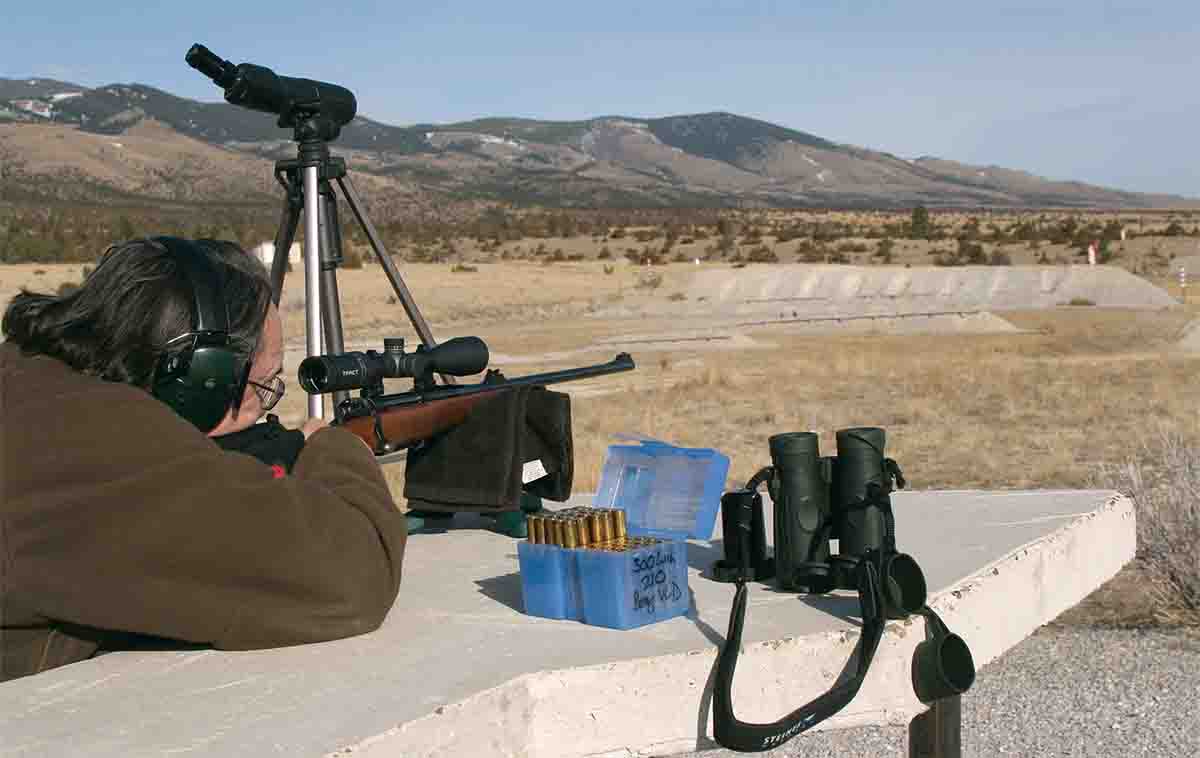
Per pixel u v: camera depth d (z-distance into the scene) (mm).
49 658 2283
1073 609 8016
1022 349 34781
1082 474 14117
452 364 3303
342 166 4352
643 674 2156
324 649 2301
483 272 75625
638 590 2400
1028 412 20531
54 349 2316
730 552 2826
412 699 1982
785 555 2643
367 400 3199
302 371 2980
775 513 2660
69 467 2176
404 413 3289
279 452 2611
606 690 2127
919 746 2857
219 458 2236
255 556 2225
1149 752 5398
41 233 95000
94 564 2170
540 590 2523
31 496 2174
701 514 3287
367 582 2365
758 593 2672
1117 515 3562
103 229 118500
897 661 2338
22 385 2258
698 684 2195
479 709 1986
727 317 51594
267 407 2660
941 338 39750
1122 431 17797
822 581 2586
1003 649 2748
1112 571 3502
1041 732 5773
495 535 3572
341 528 2350
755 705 2229
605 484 3465
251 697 2025
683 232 131750
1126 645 7020
